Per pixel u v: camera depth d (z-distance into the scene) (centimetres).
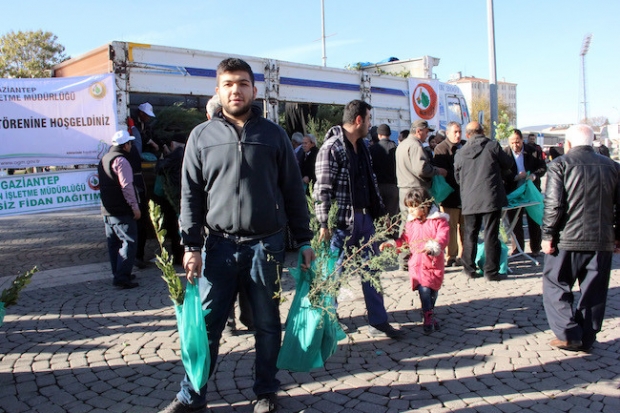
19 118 673
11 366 395
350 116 436
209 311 310
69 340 447
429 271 448
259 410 317
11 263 787
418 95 1194
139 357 410
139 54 728
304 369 335
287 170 321
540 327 463
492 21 1367
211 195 307
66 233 1079
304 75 939
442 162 716
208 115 435
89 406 335
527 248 823
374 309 436
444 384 358
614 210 405
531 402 331
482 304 534
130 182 600
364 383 361
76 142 704
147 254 828
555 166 400
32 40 3694
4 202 680
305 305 334
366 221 438
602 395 339
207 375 306
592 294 402
